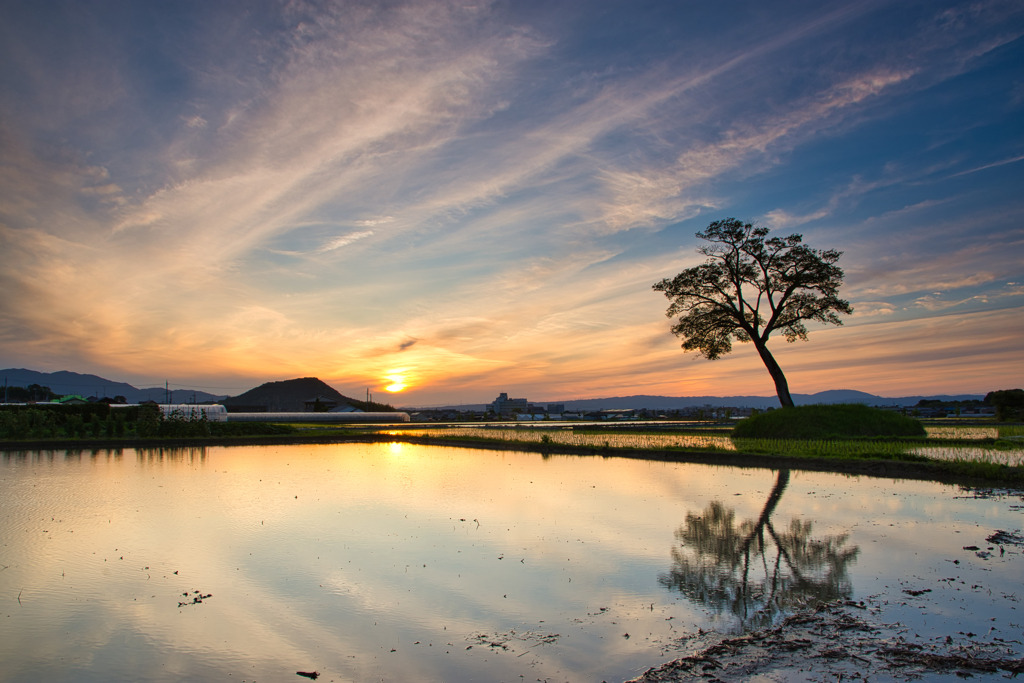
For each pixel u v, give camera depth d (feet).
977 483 73.51
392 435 173.78
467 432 188.03
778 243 157.38
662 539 47.50
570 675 25.31
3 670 26.37
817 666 25.43
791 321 160.86
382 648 28.37
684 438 142.72
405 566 41.11
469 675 25.52
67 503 65.41
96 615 32.83
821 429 128.88
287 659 27.32
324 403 546.26
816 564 40.32
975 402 408.05
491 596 35.14
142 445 152.25
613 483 78.43
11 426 158.51
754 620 30.94
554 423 331.98
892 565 39.88
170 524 54.60
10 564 42.24
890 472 82.69
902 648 26.99
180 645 28.96
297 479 85.05
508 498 67.36
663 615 31.91
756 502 62.90
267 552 44.88
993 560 40.81
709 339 170.30
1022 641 27.58
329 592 36.14
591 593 35.47
